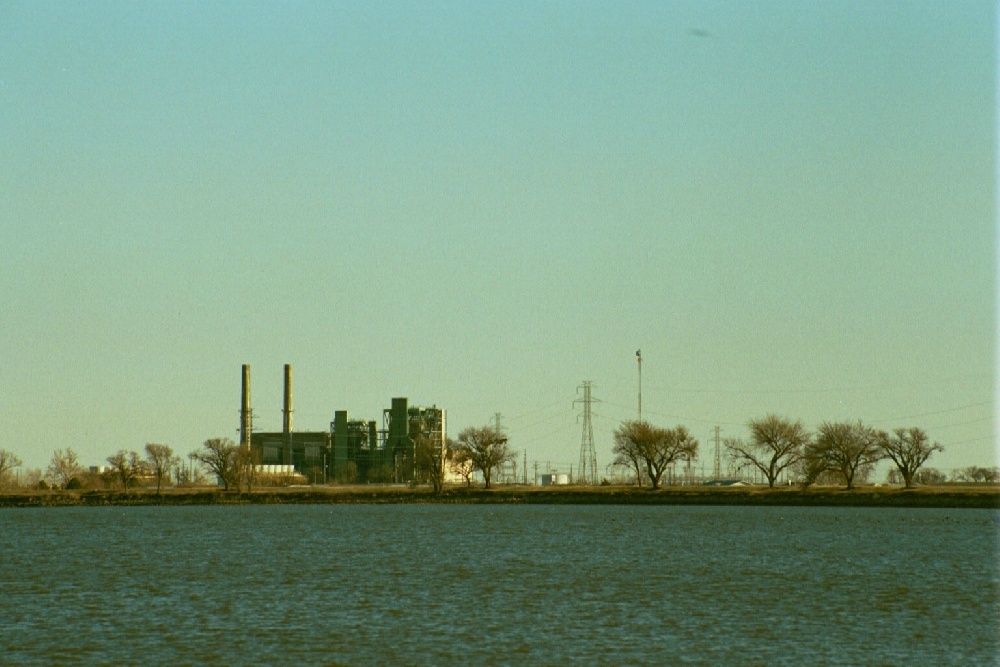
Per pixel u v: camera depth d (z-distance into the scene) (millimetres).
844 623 109688
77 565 163375
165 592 131375
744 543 198500
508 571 152250
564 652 96375
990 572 150750
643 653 96125
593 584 137750
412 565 160500
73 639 102125
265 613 115125
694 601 123188
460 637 102500
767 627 107312
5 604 122062
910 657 94812
